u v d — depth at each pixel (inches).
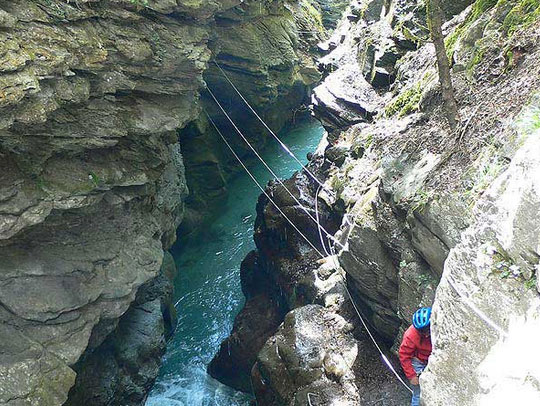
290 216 546.6
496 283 145.9
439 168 273.4
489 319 143.9
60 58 263.6
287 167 954.1
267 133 1010.7
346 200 430.0
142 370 455.5
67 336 311.6
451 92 279.7
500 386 129.0
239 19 805.2
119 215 383.2
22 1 254.1
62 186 308.0
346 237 398.6
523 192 142.4
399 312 289.9
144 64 346.9
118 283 352.8
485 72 302.7
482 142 250.7
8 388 269.0
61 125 300.2
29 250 312.5
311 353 366.6
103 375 409.4
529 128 191.5
